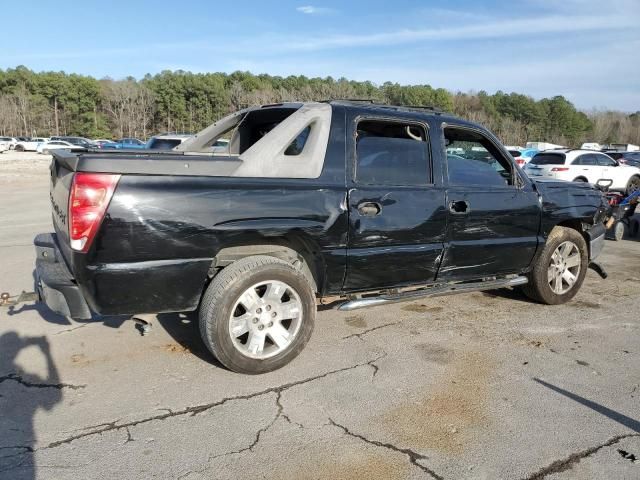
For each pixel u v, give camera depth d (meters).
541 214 4.65
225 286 3.21
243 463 2.52
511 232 4.46
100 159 2.87
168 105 81.50
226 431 2.79
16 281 5.54
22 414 2.91
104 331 4.14
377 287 3.90
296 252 3.66
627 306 5.12
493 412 3.04
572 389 3.35
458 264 4.20
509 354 3.88
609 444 2.74
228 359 3.28
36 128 76.88
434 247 3.99
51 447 2.61
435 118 4.16
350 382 3.38
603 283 6.02
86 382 3.30
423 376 3.48
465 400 3.17
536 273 4.87
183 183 3.05
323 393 3.22
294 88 84.00
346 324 4.46
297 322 3.51
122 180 2.90
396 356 3.80
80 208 2.83
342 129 3.67
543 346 4.05
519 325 4.51
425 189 3.95
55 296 3.10
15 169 27.06
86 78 80.56
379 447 2.67
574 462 2.58
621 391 3.33
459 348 3.98
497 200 4.33
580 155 17.42
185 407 3.03
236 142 4.89
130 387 3.25
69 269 3.13
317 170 3.52
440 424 2.90
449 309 4.92
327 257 3.55
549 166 17.45
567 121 92.94
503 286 4.57
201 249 3.12
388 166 3.86
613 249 8.28
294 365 3.61
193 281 3.15
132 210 2.91
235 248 3.44
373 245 3.71
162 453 2.58
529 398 3.21
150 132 84.00
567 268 5.10
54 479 2.36
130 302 3.04
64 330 4.14
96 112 81.69
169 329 4.21
